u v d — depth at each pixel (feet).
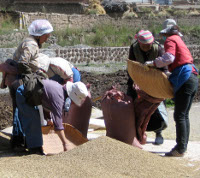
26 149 19.03
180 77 17.95
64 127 18.99
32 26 18.71
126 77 52.54
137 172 15.16
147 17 123.54
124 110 19.04
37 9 133.90
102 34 103.81
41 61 18.92
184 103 18.17
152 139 22.88
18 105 17.43
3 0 131.85
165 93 18.53
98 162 15.76
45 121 19.72
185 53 18.22
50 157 16.48
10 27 102.32
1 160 16.24
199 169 16.66
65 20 113.91
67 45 92.84
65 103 17.62
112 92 19.48
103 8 136.67
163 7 175.83
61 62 19.61
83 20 116.78
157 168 15.89
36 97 17.01
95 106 33.42
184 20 129.29
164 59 17.75
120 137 19.25
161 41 86.63
